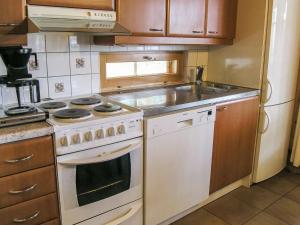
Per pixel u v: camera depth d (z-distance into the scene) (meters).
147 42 1.95
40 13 1.49
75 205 1.50
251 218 2.15
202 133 2.01
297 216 2.18
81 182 1.51
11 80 1.52
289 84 2.57
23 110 1.48
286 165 2.95
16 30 1.41
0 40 1.42
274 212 2.22
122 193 1.68
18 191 1.31
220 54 2.67
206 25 2.26
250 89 2.40
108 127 1.53
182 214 2.15
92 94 2.12
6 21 1.40
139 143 1.68
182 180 1.98
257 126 2.47
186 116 1.87
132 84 2.37
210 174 2.19
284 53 2.40
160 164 1.81
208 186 2.20
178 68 2.66
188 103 1.89
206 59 2.79
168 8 1.99
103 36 1.92
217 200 2.38
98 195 1.58
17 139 1.27
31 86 1.70
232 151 2.31
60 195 1.45
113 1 1.74
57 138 1.38
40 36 1.82
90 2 1.65
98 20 1.67
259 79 2.38
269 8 2.23
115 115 1.57
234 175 2.41
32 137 1.31
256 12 2.31
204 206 2.29
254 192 2.51
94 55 2.08
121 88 2.31
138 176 1.73
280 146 2.71
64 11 1.56
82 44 2.00
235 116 2.24
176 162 1.90
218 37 2.38
